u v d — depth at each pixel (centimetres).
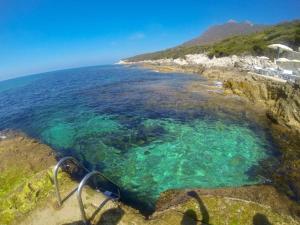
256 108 1817
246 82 2114
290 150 1155
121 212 618
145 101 2209
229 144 1238
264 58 3584
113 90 2983
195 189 800
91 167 1054
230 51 4900
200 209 613
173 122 1581
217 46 5909
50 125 1688
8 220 627
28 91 3528
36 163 975
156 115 1747
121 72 5819
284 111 1484
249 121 1554
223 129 1434
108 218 596
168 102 2103
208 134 1366
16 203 677
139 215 618
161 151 1187
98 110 2003
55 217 608
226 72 3462
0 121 1897
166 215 603
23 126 1728
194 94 2358
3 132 1616
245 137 1317
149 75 4494
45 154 1090
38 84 4456
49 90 3472
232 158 1096
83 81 4341
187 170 1005
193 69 4588
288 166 1008
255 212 596
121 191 858
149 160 1102
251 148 1188
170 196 780
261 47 4278
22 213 639
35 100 2697
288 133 1362
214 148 1198
